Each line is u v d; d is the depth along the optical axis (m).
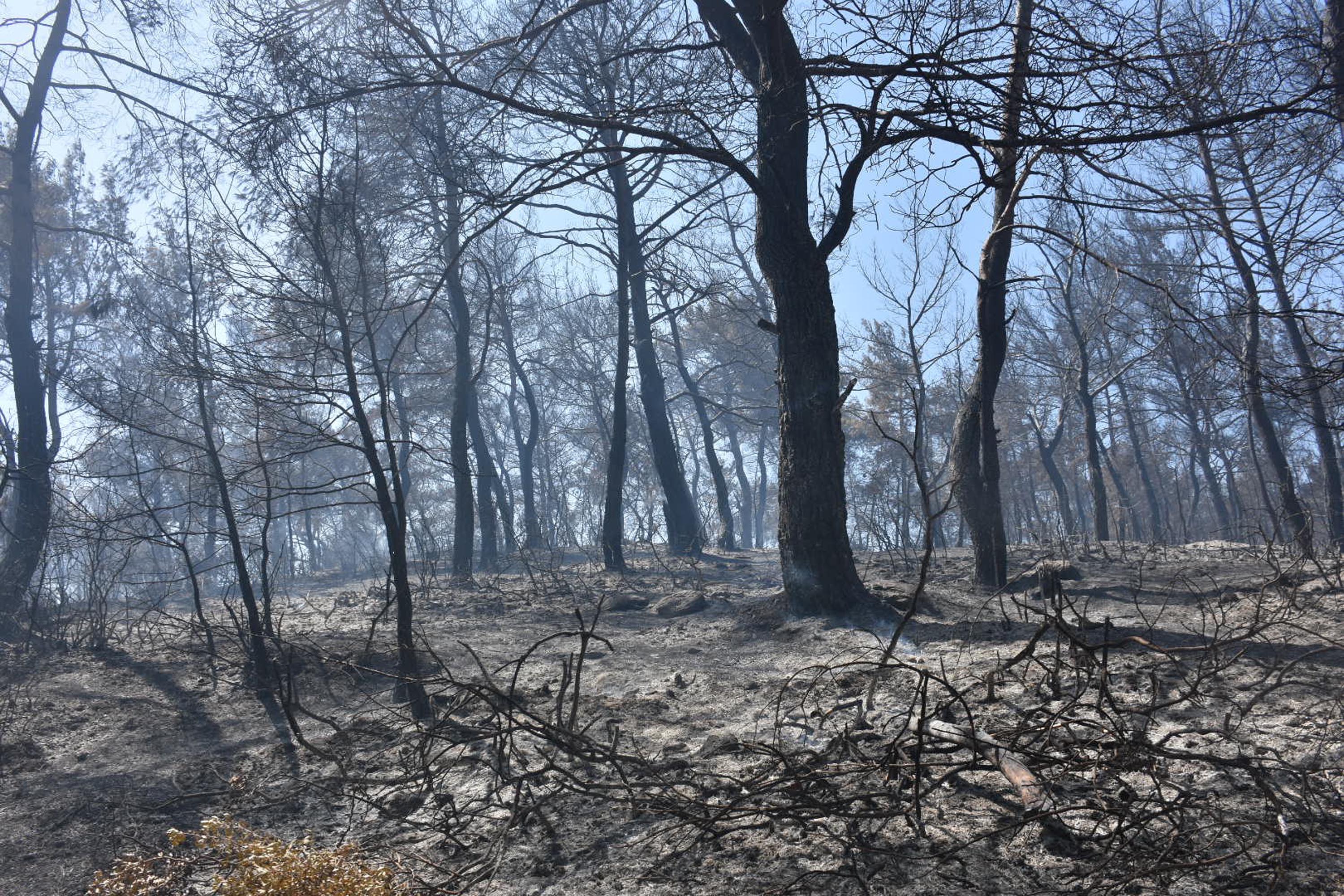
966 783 4.96
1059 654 5.99
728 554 21.17
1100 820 4.26
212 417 8.84
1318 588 9.30
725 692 7.51
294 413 8.50
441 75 9.88
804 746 5.83
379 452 7.93
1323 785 4.54
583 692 7.93
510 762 5.79
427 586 14.51
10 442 11.35
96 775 6.45
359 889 3.81
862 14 8.59
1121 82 8.43
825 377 9.98
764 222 10.05
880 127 9.30
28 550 11.46
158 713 7.80
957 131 8.81
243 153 7.89
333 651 9.49
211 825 4.14
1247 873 3.79
